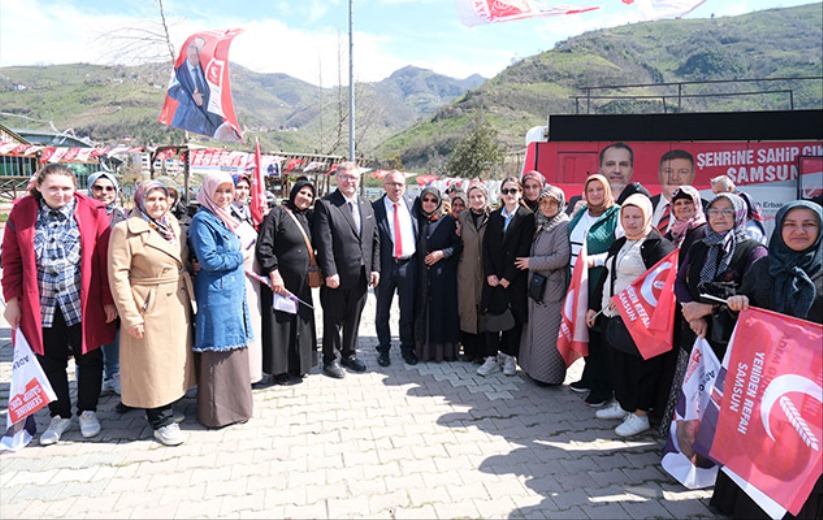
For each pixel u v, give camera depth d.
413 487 2.95
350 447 3.41
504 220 4.55
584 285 4.03
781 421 2.40
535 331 4.42
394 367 4.99
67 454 3.28
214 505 2.76
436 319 4.99
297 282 4.32
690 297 3.07
